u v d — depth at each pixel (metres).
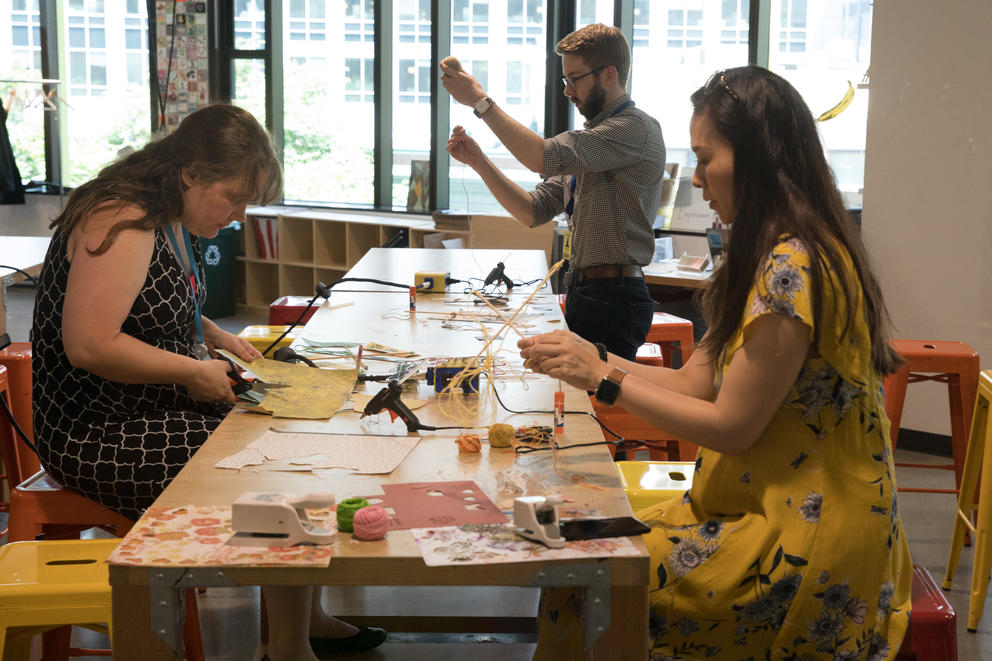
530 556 1.27
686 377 1.85
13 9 7.72
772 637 1.54
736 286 1.55
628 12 6.10
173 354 2.01
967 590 2.99
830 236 1.54
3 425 3.04
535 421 1.86
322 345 2.44
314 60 7.29
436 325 2.72
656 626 1.56
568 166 3.14
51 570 1.80
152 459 2.03
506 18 6.74
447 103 6.97
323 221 6.95
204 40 7.34
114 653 1.27
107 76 7.70
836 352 1.52
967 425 3.32
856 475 1.55
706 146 1.60
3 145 7.45
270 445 1.71
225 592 2.92
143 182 2.05
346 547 1.30
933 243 4.20
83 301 1.94
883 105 4.24
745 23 5.86
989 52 3.95
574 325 3.41
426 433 1.79
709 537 1.57
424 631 2.64
